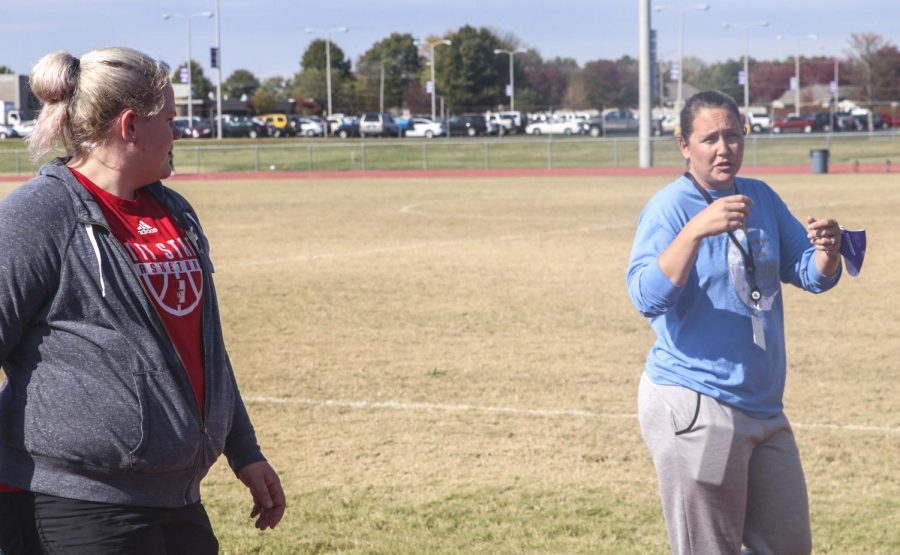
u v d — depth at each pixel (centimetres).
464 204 2672
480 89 12400
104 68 279
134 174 286
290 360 938
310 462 645
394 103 13200
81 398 271
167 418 279
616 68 13150
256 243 1856
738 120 384
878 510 556
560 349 973
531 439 688
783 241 400
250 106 11031
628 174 4000
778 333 382
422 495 585
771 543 383
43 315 273
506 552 505
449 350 973
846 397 790
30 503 282
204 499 582
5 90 10844
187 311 289
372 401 791
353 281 1403
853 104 10825
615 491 588
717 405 373
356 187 3469
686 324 378
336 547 513
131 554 281
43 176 278
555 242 1811
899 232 1855
